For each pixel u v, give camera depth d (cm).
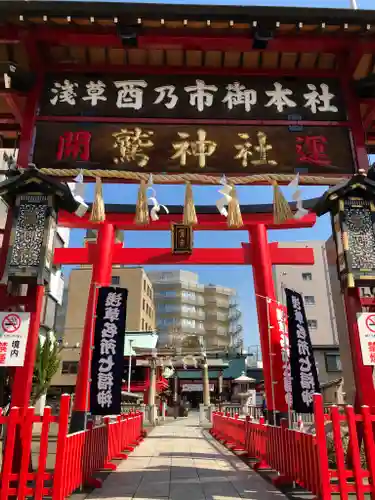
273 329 1086
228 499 621
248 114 729
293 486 688
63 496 548
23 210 624
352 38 689
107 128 714
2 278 589
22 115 736
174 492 665
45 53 732
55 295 2502
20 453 546
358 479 511
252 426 1027
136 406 2725
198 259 1238
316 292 4050
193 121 722
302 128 723
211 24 662
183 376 5041
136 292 4856
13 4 634
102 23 663
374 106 748
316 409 546
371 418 538
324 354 3509
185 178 683
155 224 1212
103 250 1207
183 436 1828
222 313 7906
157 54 732
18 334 578
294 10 648
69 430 1034
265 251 1182
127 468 901
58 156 689
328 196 654
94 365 992
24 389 559
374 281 612
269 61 748
